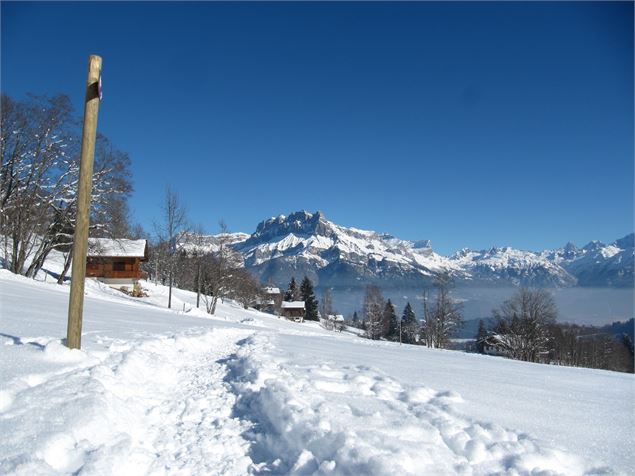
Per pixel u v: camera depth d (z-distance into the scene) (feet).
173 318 57.67
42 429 11.21
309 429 12.07
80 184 19.65
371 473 9.51
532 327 147.02
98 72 19.65
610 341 217.56
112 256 146.72
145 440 13.01
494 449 11.52
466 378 22.53
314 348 32.37
